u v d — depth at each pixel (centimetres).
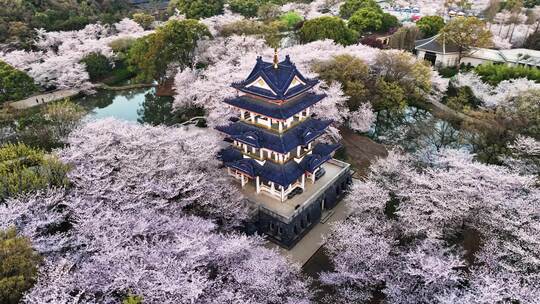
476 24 9181
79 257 3297
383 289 3550
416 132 6191
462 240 4066
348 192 5288
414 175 4450
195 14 13275
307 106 4422
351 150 6544
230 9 14112
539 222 3525
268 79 4094
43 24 11200
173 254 3262
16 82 7894
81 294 2861
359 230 3884
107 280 2994
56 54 10025
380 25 11531
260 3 14662
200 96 6962
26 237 3173
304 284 3456
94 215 3681
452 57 9650
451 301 2866
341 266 3662
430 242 3588
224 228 4338
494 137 5362
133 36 10781
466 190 3844
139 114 8488
